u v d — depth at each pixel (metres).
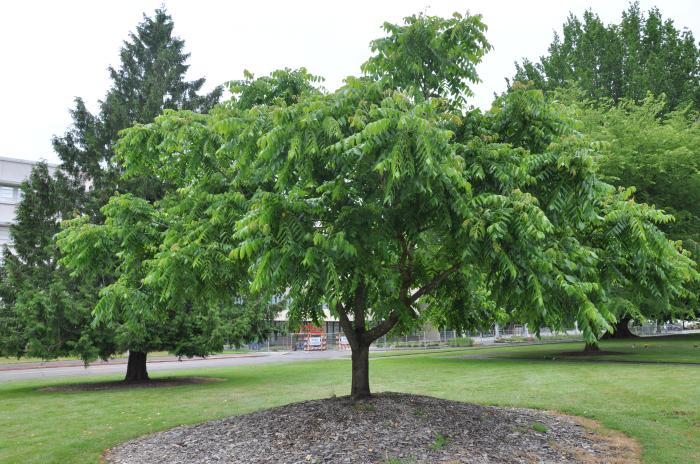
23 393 16.16
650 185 20.83
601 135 20.81
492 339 52.56
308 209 5.17
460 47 6.68
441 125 5.36
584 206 5.26
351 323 8.20
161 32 24.55
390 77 6.33
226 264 6.61
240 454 6.27
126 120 20.08
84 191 19.16
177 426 9.13
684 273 5.99
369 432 6.53
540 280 5.07
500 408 9.00
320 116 5.02
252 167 6.05
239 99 7.78
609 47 30.31
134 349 16.78
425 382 14.94
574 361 20.67
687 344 29.17
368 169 5.08
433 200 4.93
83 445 7.86
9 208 37.41
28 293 15.85
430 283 7.44
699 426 8.02
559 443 6.80
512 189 5.16
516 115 6.20
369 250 5.81
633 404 10.02
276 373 20.67
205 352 17.88
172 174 7.71
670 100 27.30
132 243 7.23
